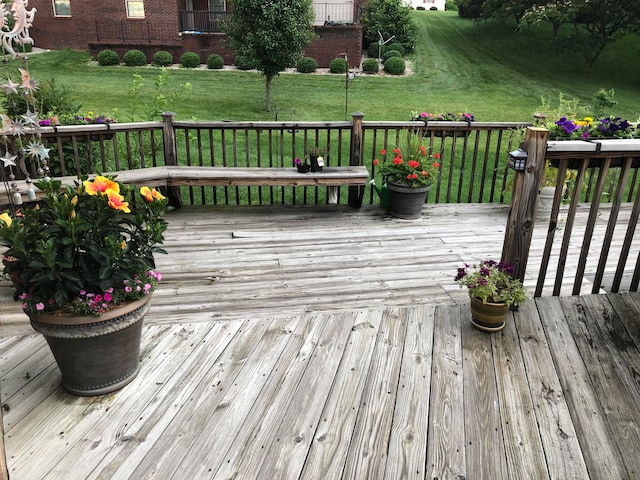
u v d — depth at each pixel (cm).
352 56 1558
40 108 445
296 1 998
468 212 470
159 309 286
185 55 1511
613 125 413
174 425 196
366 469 178
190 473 175
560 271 279
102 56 1503
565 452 185
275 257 364
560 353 241
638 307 275
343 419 200
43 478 172
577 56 1802
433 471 177
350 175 445
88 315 192
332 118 1048
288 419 200
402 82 1443
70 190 202
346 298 301
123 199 203
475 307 254
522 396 213
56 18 1644
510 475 175
